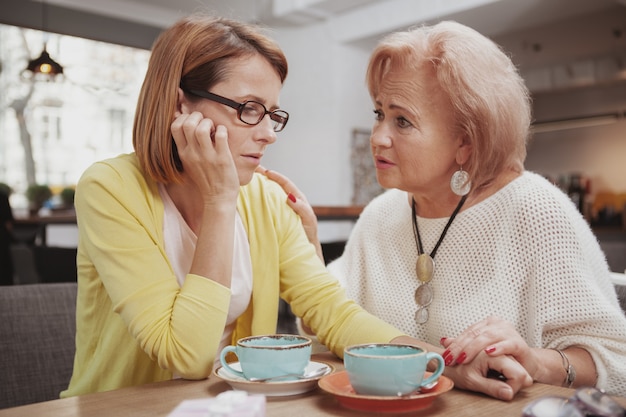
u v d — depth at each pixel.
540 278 1.15
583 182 7.61
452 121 1.16
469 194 1.25
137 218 1.07
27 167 7.12
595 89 7.69
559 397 0.68
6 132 7.01
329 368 0.95
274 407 0.80
